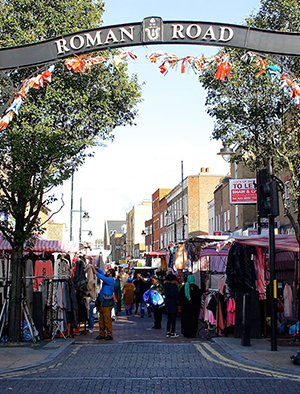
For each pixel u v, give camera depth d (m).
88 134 14.87
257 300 14.45
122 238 133.50
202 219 59.44
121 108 15.10
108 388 8.09
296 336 14.15
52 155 13.59
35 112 13.69
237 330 14.36
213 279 19.69
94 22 14.94
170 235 71.12
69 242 17.62
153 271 39.22
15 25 13.98
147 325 20.53
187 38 9.20
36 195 13.66
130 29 9.30
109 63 9.42
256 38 9.28
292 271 16.14
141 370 9.72
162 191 81.06
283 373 9.30
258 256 15.20
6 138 13.23
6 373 9.52
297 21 14.63
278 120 14.74
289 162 14.27
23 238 13.71
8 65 9.66
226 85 14.45
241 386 8.22
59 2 14.48
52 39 9.55
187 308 15.84
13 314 13.65
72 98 14.51
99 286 22.67
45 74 9.77
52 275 15.24
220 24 9.21
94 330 18.28
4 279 14.51
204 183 59.97
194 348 12.74
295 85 9.69
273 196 11.95
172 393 7.72
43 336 14.52
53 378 8.95
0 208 13.66
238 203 25.98
